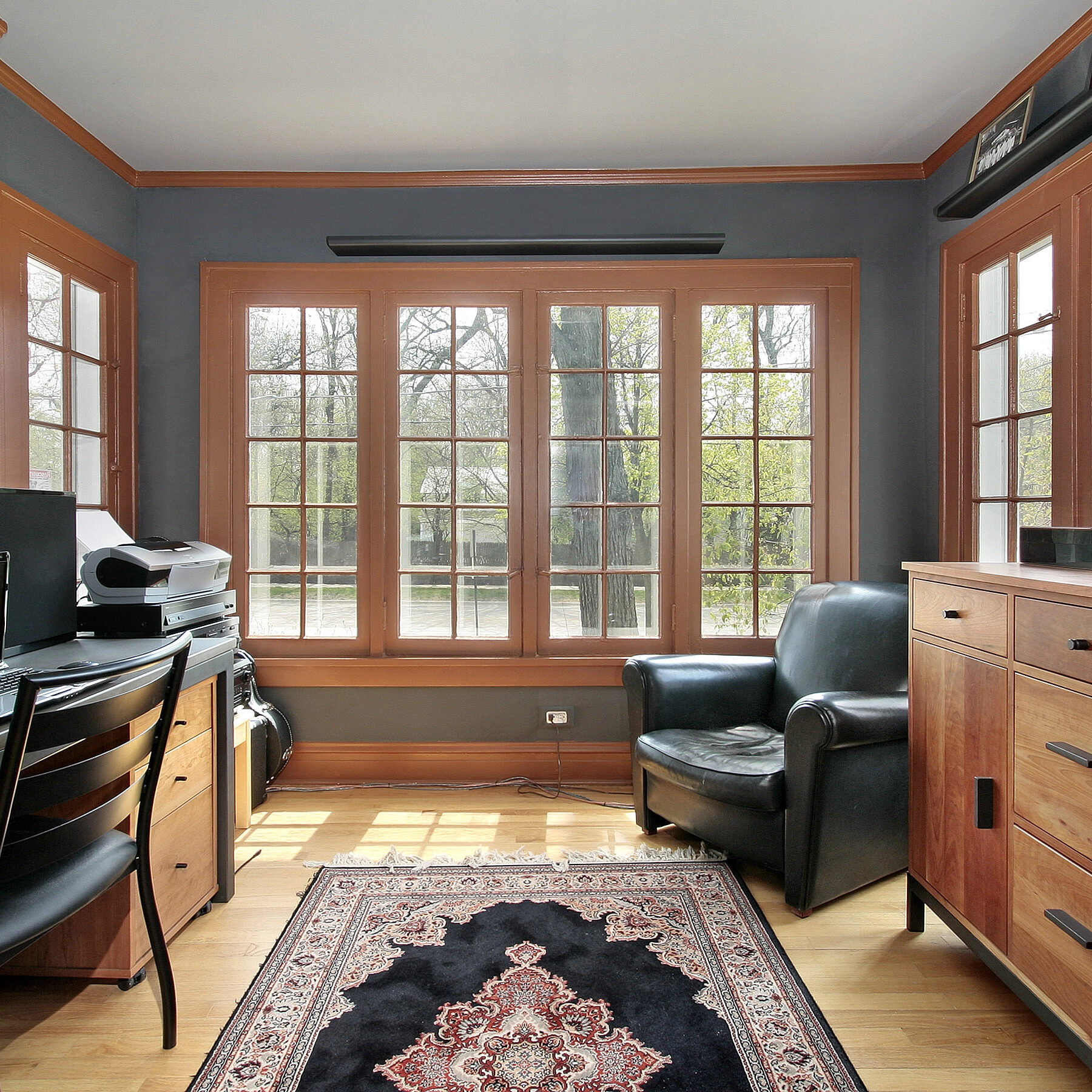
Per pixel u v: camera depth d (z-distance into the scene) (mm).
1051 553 1804
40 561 1993
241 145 2920
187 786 1966
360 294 3182
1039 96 2391
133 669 1329
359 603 3197
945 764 1803
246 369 3201
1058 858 1382
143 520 3188
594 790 3078
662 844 2537
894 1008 1652
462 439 3195
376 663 3133
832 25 2219
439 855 2449
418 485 3203
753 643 3174
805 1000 1661
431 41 2287
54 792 1266
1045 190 2357
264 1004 1651
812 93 2578
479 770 3172
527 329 3156
